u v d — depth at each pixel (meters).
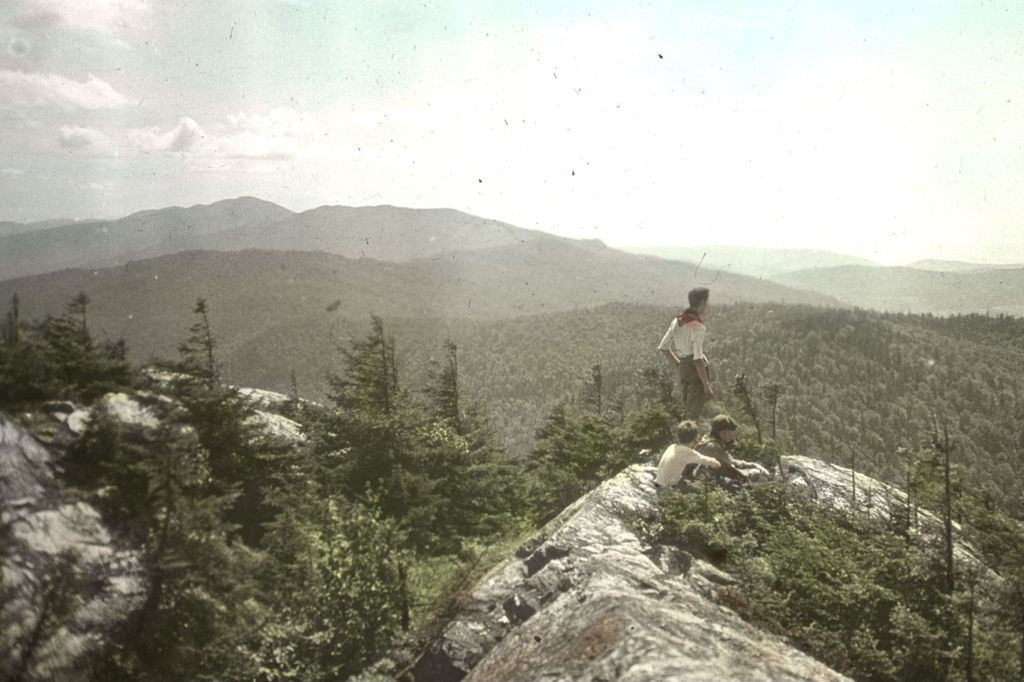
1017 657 5.77
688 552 6.89
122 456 8.06
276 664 7.07
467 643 5.61
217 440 11.78
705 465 9.01
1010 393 175.75
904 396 184.88
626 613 3.57
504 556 8.12
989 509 8.95
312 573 8.57
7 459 7.29
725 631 3.66
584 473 13.95
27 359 9.63
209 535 7.11
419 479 15.14
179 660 5.97
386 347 20.48
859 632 5.94
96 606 5.80
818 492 9.55
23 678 4.73
